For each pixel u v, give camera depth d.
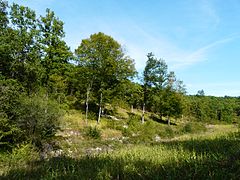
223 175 6.29
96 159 11.03
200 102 91.50
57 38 29.88
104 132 36.03
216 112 97.50
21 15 25.06
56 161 12.05
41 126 19.67
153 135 39.75
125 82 46.50
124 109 63.72
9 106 17.81
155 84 54.62
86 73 42.31
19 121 18.69
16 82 21.27
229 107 101.50
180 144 12.70
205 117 87.75
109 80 45.44
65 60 31.17
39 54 27.34
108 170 8.05
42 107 19.81
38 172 9.88
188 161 7.89
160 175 7.02
